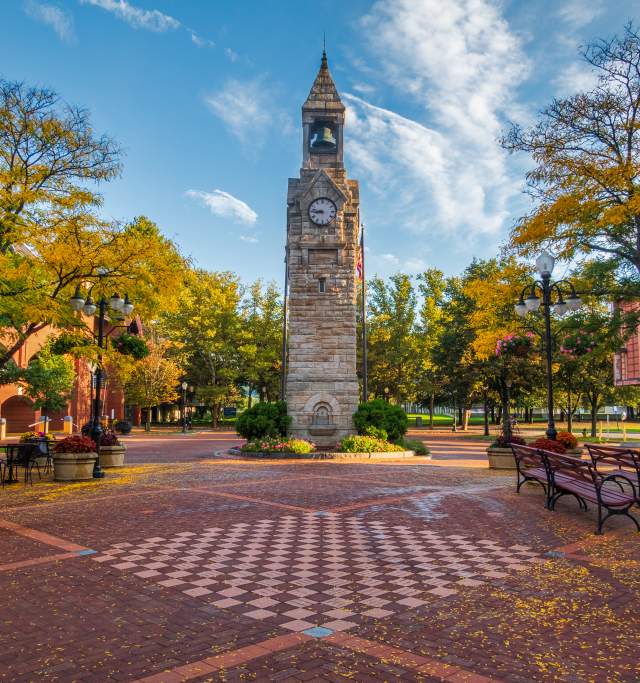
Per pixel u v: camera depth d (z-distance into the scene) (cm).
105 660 485
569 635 536
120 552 841
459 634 540
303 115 2967
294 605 622
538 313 2878
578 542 902
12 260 1488
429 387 5838
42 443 1914
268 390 6962
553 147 1830
